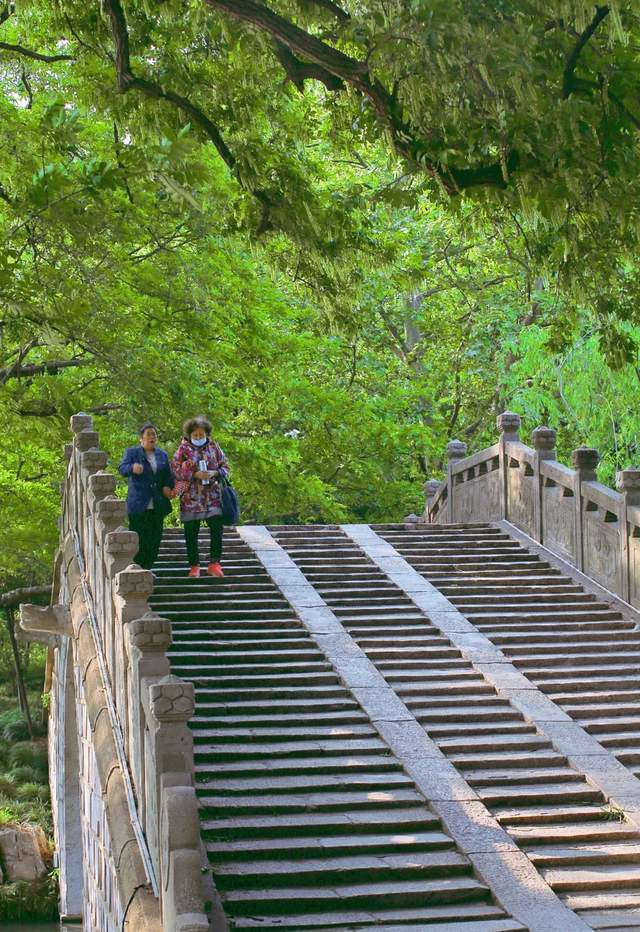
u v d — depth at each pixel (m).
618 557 14.98
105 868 12.25
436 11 7.91
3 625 39.41
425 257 31.19
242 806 9.46
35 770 31.77
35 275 9.85
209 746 10.49
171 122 12.16
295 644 12.86
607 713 11.80
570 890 8.78
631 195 9.20
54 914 24.52
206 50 12.48
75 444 15.12
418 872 8.80
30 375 20.23
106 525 11.69
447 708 11.69
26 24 16.16
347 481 29.84
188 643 12.62
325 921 8.15
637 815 9.75
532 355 23.42
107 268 13.40
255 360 23.50
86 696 11.96
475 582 15.44
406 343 35.50
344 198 12.33
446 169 9.59
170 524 27.00
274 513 27.02
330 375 32.03
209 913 8.02
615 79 8.83
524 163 9.30
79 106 13.14
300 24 9.66
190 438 14.62
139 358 19.20
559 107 8.60
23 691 35.81
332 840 9.12
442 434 30.91
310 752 10.48
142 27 12.10
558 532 16.67
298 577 15.00
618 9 7.74
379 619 13.80
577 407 22.83
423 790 9.92
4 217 12.75
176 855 6.57
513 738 11.09
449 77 8.51
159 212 18.58
